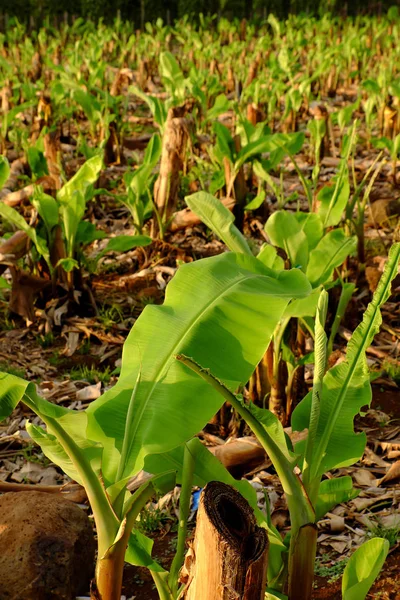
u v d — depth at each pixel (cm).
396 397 577
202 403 392
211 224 506
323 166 1180
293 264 532
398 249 391
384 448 532
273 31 3362
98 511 394
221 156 896
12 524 450
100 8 3656
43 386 589
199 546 369
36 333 666
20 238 657
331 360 590
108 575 396
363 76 2136
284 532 482
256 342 403
